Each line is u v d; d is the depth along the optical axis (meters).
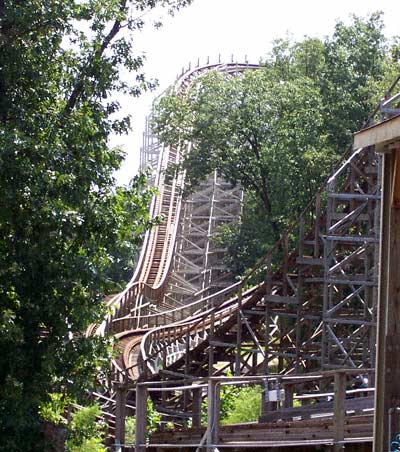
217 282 62.06
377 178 27.06
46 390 17.95
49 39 19.53
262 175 46.75
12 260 17.61
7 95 18.94
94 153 19.14
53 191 17.64
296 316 29.92
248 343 36.59
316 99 45.91
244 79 46.88
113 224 18.72
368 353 28.02
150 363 37.53
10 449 17.48
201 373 34.00
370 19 50.38
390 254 10.67
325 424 14.19
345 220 27.17
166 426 24.72
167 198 67.62
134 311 50.75
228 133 46.78
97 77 21.22
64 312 18.22
